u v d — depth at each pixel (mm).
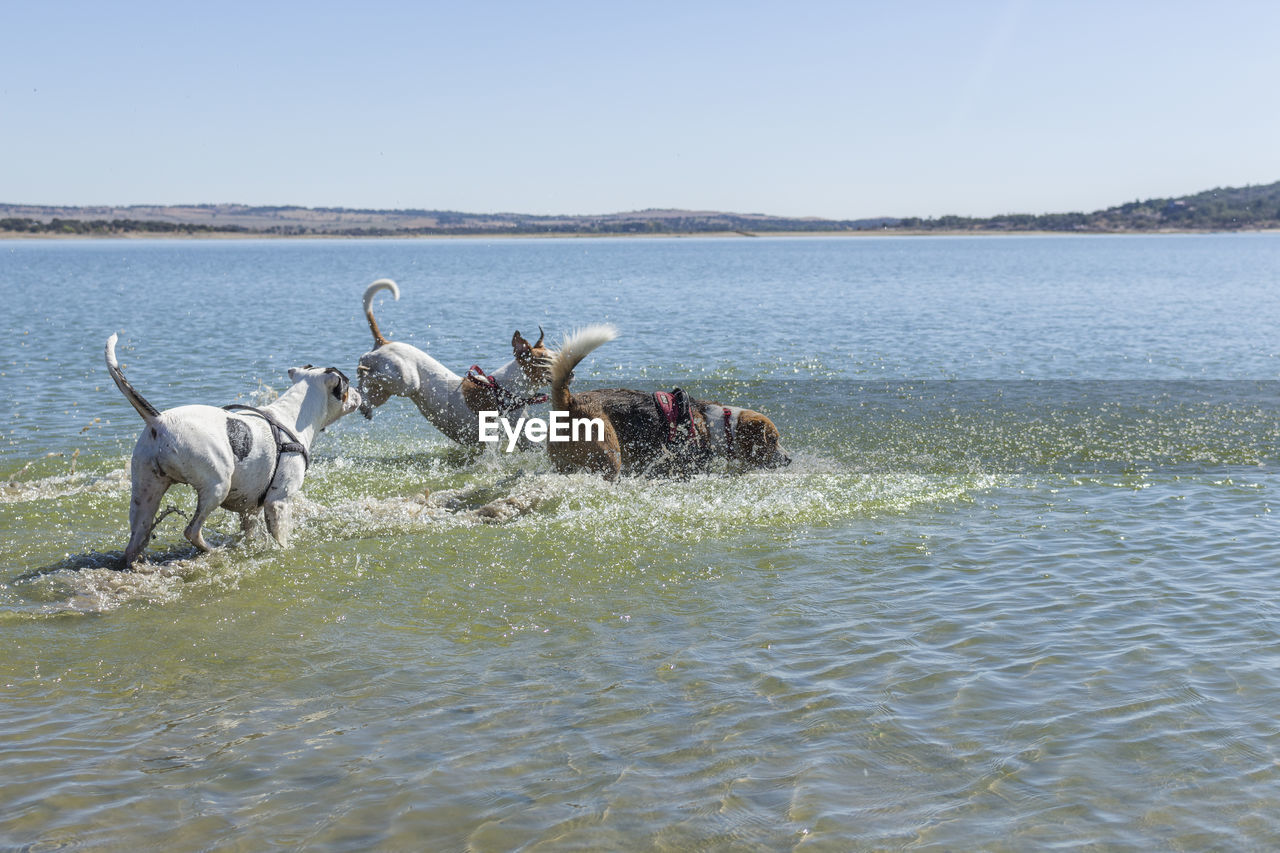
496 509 9367
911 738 5145
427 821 4418
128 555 7707
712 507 9625
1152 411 14758
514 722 5336
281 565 7957
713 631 6598
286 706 5531
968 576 7645
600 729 5250
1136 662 6016
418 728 5270
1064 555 8117
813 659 6129
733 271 82812
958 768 4855
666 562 8055
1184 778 4738
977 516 9320
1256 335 26422
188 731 5242
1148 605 6965
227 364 20484
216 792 4648
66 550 8250
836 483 10539
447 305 42656
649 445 10586
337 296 49062
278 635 6555
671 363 20812
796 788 4684
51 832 4312
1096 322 31016
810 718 5359
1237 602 6980
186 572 7727
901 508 9594
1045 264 92125
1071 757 4938
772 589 7402
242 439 7953
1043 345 24234
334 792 4652
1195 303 39531
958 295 46375
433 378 12117
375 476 11172
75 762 4910
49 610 6934
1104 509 9500
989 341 25344
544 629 6664
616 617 6875
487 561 8102
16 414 14320
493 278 73625
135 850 4199
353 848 4227
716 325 30672
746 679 5852
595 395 10609
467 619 6855
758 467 10961
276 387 17297
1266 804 4516
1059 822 4398
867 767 4871
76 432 13156
